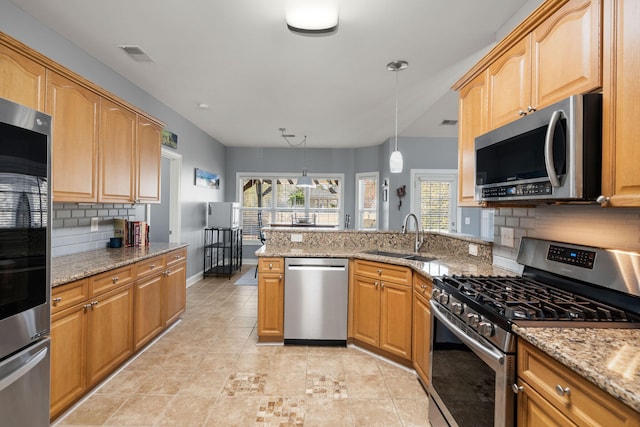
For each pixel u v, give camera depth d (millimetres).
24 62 1812
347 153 7309
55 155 2053
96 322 2096
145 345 2838
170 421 1873
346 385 2271
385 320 2619
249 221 7383
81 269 2045
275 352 2775
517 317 1224
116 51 2842
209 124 5387
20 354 1263
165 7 2219
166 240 4992
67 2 2162
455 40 2645
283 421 1891
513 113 1682
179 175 4828
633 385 771
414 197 6160
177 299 3336
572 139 1154
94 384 2121
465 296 1506
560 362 966
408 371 2467
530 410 1121
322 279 2873
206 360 2623
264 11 2266
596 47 1182
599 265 1391
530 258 1820
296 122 5219
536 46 1513
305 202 7402
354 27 2455
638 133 1018
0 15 2096
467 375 1486
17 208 1234
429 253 2980
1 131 1162
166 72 3279
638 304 1230
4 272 1187
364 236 3316
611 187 1114
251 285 5168
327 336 2887
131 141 2893
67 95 2137
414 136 6141
